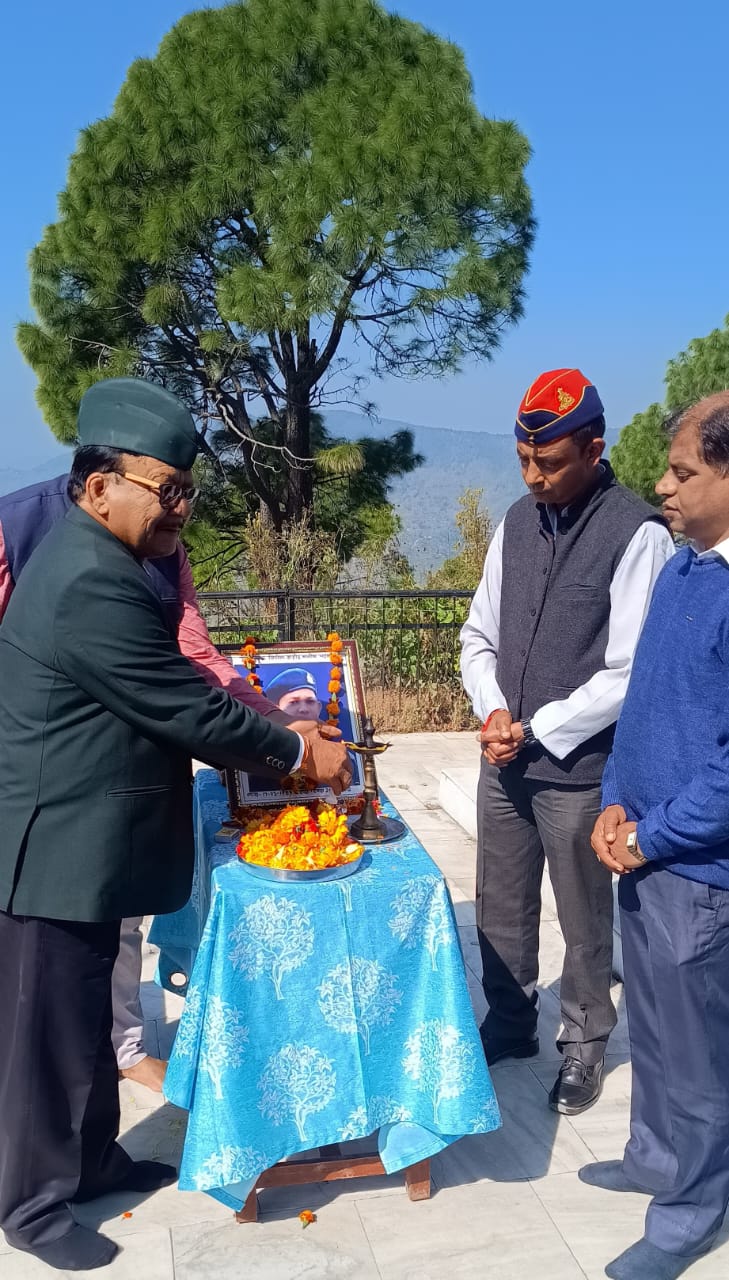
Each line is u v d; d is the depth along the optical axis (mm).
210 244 12523
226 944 2156
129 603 2090
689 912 2123
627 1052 3115
